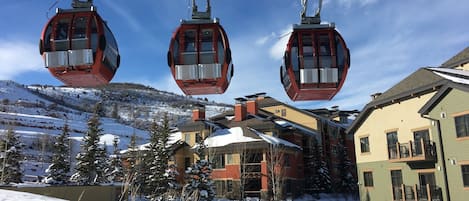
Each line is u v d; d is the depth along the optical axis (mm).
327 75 9508
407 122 27891
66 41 9016
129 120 103812
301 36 9688
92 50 9000
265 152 38906
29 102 92938
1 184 19562
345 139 54844
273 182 36219
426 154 25172
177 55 9359
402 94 27750
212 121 47438
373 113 31172
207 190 30812
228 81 9961
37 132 59844
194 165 31344
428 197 24859
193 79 9273
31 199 9000
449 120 24375
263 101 55062
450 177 24188
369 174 31531
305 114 50719
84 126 76875
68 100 123000
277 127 43906
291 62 9602
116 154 40062
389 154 28594
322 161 45938
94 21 9117
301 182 44062
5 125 58000
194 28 9414
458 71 28297
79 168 34281
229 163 39469
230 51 9391
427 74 27781
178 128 45094
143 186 34031
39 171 42969
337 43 9656
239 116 45844
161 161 35219
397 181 28578
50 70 9133
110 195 23094
